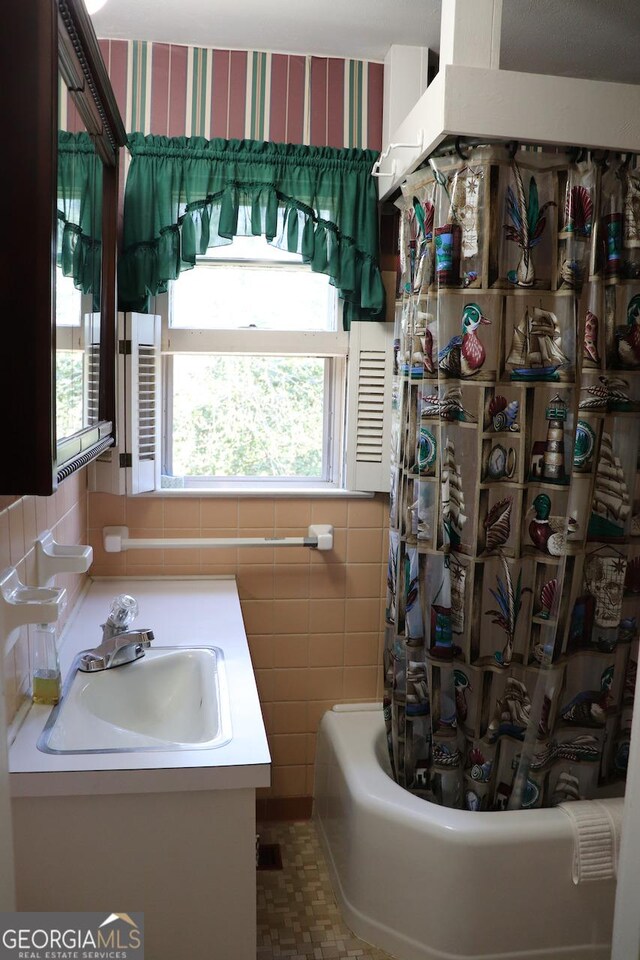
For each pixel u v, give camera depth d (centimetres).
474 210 202
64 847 150
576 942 206
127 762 150
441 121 191
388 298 271
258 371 278
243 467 281
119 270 249
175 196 249
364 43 252
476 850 198
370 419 268
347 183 256
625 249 209
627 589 221
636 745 90
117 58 251
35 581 178
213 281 269
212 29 243
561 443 207
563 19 229
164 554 266
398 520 236
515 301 205
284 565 272
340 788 236
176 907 154
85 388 171
